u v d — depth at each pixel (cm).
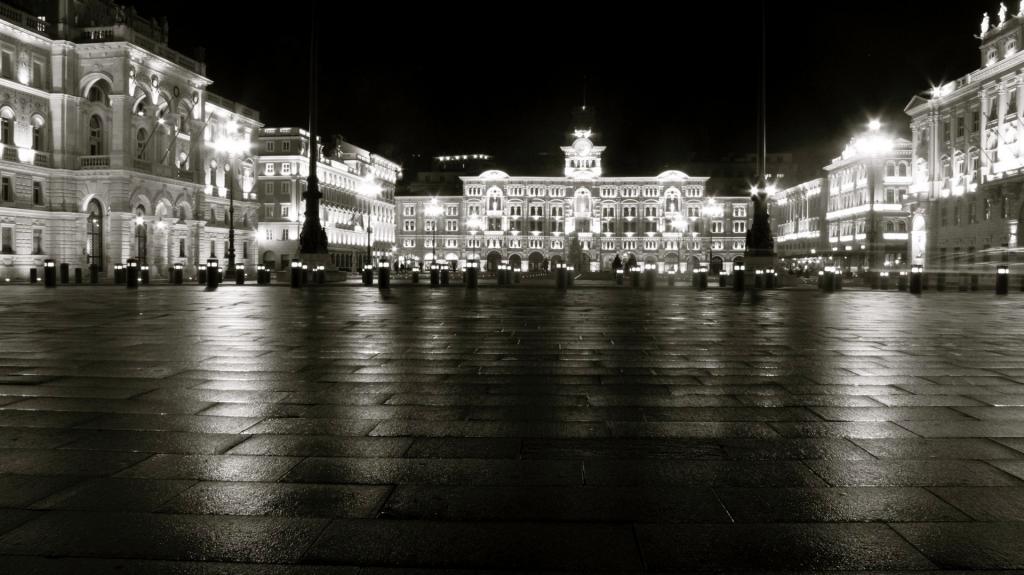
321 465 551
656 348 1248
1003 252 6138
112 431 646
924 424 686
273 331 1495
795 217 12194
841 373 983
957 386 884
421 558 394
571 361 1088
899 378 943
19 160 5550
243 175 8981
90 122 6147
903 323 1788
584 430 662
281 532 425
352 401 783
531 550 404
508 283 4731
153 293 3219
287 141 9581
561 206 13500
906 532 430
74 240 5938
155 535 420
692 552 403
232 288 3822
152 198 6388
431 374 964
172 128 6731
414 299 2778
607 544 412
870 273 5544
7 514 448
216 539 415
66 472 529
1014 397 817
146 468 540
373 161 12494
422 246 13562
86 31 5984
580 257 11981
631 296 3206
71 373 952
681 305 2531
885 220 8694
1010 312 2238
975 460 568
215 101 8081
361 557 395
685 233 13388
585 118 13712
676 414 729
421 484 509
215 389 846
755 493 494
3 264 5362
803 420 703
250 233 8825
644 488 504
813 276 8869
